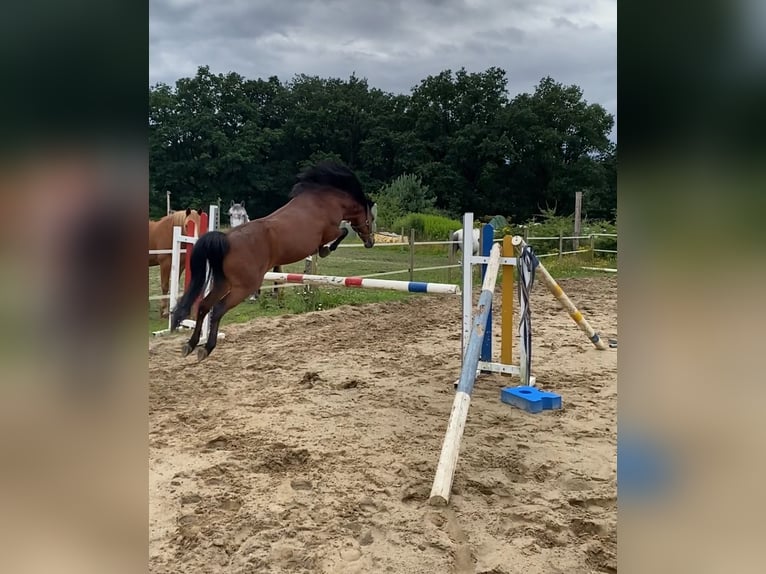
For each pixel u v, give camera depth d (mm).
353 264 14219
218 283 4164
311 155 47000
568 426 3910
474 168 45844
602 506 2828
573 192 43031
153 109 43250
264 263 4223
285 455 3383
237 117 47281
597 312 8664
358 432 3781
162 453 3402
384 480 3070
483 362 5055
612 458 3357
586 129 45062
